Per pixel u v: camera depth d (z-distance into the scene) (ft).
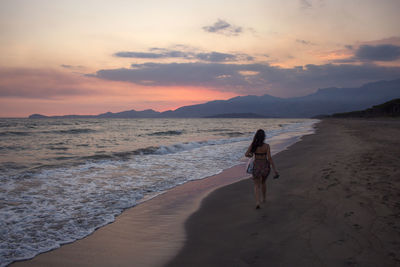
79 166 33.40
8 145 56.85
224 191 22.20
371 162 26.37
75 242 12.82
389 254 9.63
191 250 11.63
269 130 128.16
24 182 24.59
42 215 16.49
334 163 27.94
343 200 16.11
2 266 10.39
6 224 14.84
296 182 22.30
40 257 11.25
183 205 18.81
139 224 15.24
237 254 10.80
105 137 82.84
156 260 10.87
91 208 18.08
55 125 171.63
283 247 10.96
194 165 35.68
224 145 61.36
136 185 24.70
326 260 9.55
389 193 16.43
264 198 17.99
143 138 80.59
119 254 11.53
